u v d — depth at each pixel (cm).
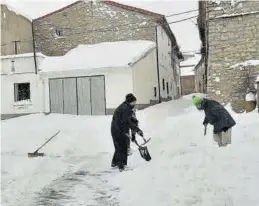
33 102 2067
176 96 3694
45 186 620
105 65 1872
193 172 540
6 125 1711
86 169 757
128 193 536
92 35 2411
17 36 2430
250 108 1309
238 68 1408
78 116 1812
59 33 2484
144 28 2330
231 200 416
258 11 1391
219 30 1439
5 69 2111
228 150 630
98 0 2392
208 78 1444
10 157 953
